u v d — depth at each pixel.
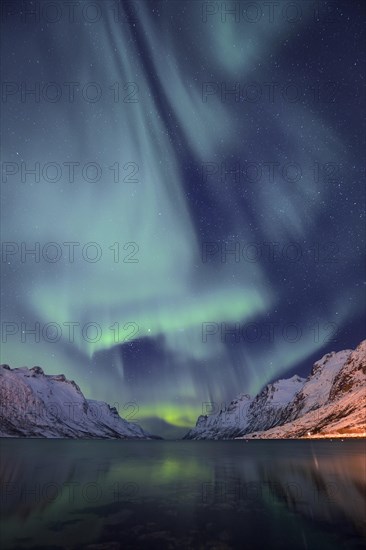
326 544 16.22
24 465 49.84
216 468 45.12
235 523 19.44
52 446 118.00
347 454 64.94
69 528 18.61
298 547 15.90
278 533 17.77
